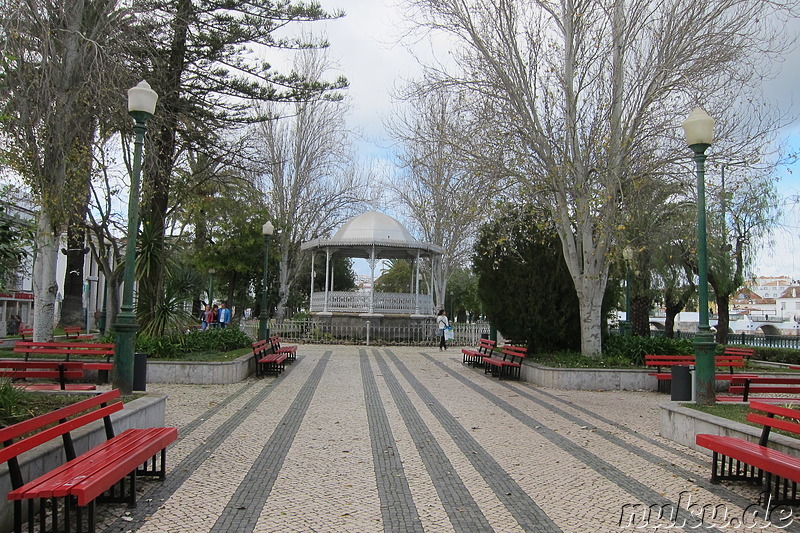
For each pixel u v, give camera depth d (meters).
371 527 4.50
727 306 24.17
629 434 8.28
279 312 34.88
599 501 5.27
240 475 5.82
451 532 4.45
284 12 17.48
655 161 13.58
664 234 17.78
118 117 12.57
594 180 14.02
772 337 31.14
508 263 16.06
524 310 15.84
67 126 11.47
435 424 8.70
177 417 8.80
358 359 19.16
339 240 26.78
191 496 5.12
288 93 18.89
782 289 101.19
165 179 15.99
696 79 12.98
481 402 10.93
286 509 4.86
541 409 10.29
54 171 11.54
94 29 11.69
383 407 10.11
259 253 32.81
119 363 7.81
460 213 15.97
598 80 13.93
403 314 26.70
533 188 14.12
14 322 26.47
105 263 18.38
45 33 9.73
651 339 15.58
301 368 16.20
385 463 6.42
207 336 15.62
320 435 7.77
